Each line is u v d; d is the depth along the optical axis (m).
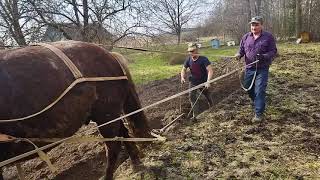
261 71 3.56
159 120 4.30
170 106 4.67
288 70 5.91
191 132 3.41
